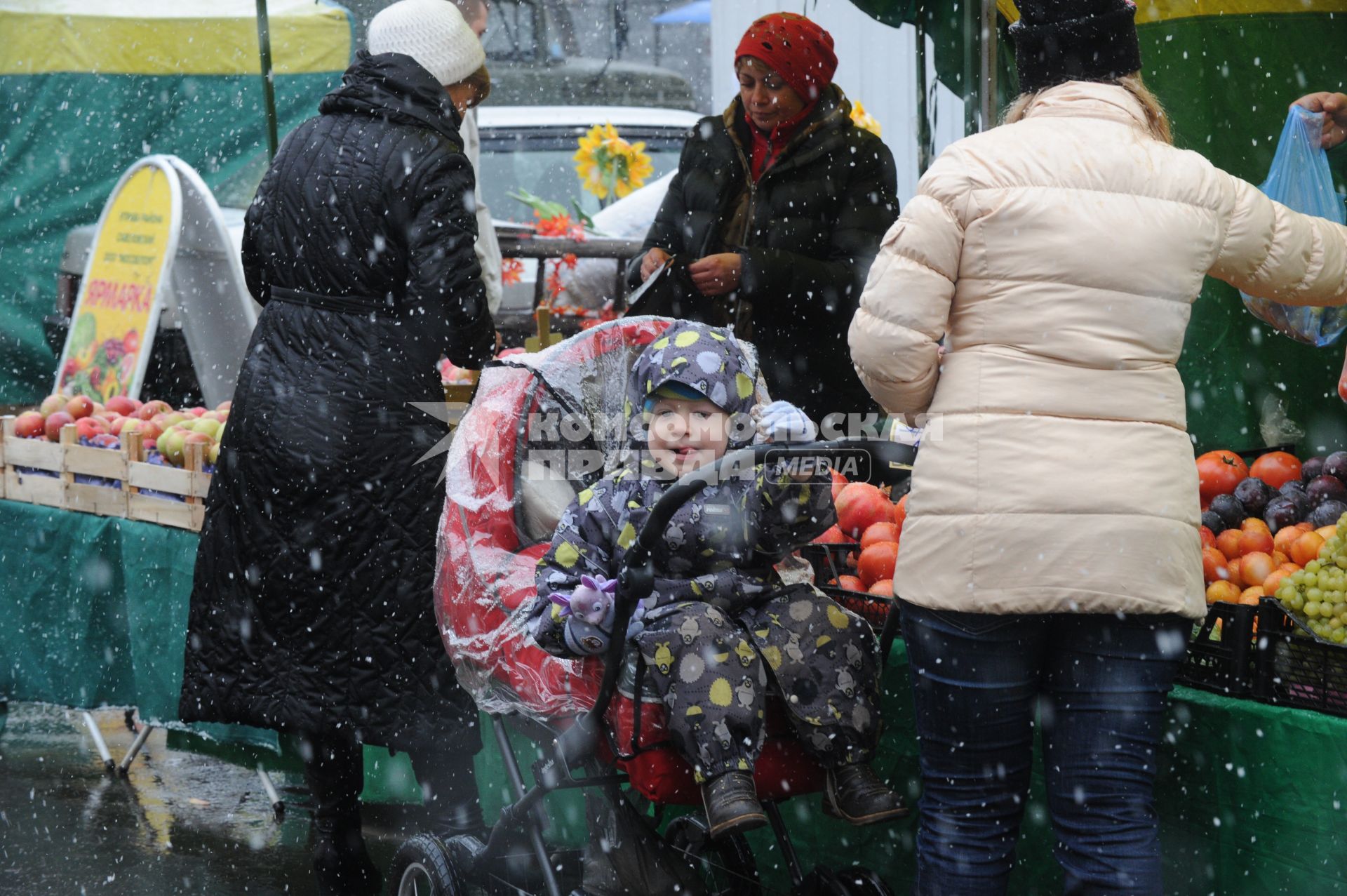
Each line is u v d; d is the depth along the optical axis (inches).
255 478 187.2
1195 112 224.5
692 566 139.6
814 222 228.4
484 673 152.6
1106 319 125.7
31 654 259.6
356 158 183.0
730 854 158.7
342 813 197.0
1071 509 124.5
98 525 245.8
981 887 135.3
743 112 235.8
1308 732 134.5
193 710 195.2
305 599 186.9
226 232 312.0
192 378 426.6
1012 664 129.8
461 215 184.5
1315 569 139.2
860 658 139.4
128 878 207.8
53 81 483.5
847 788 137.3
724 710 130.4
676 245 243.0
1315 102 179.0
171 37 485.1
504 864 163.9
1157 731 130.1
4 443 263.7
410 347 184.7
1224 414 228.5
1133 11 131.4
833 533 188.9
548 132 463.2
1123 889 128.1
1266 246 132.4
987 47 212.7
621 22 736.3
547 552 143.5
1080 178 126.1
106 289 309.7
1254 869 140.2
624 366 167.3
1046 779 134.3
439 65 193.0
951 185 127.8
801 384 235.1
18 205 487.2
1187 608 126.6
